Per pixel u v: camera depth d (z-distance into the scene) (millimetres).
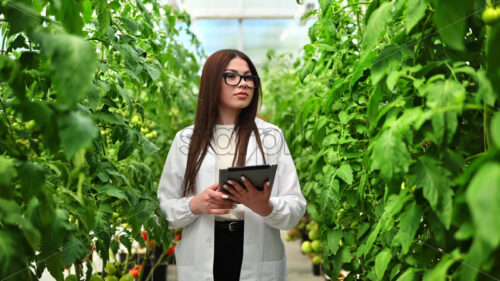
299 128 2293
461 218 611
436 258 938
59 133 598
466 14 698
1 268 744
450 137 682
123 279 1749
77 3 673
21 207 924
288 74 3459
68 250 1053
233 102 1474
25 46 970
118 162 1613
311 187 2139
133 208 1421
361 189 1298
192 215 1443
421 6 746
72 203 1144
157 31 2016
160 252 2674
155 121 2715
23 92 791
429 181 747
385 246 1160
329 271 1583
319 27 1631
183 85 2623
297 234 3982
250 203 1331
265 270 1458
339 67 1543
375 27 825
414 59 871
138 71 1328
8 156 962
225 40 6383
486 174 494
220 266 1464
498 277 606
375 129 1152
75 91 586
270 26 5711
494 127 507
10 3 695
